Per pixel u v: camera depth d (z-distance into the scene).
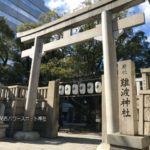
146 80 7.16
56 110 11.54
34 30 11.78
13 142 8.91
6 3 41.12
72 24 10.20
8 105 11.34
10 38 17.66
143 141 5.07
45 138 10.65
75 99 18.95
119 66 6.02
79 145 8.66
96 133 15.37
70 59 16.38
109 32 8.50
